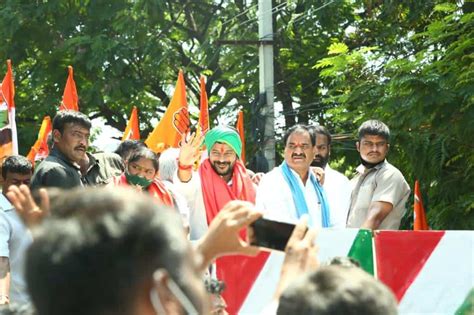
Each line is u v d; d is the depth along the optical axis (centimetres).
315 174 730
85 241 143
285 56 2219
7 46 2417
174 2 2561
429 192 1212
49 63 2408
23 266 148
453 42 1240
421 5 1612
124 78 2356
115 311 143
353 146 1805
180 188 689
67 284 142
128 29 2333
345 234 558
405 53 1623
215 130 700
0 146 973
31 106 2417
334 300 201
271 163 1805
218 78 2555
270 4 1809
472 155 1173
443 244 552
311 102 2205
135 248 144
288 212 683
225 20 2505
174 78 2522
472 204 1148
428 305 554
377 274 556
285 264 243
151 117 2583
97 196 149
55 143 662
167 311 146
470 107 1154
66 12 2430
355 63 1384
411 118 1183
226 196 688
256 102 1852
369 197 744
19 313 239
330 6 2098
